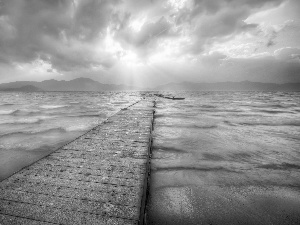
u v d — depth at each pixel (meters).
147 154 5.12
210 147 7.45
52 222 2.39
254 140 8.62
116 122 10.67
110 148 5.64
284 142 8.28
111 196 3.02
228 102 40.56
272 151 6.95
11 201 2.81
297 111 22.19
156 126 12.26
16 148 7.11
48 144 7.71
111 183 3.45
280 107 28.34
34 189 3.15
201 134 9.86
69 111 21.64
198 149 7.17
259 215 3.16
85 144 6.05
